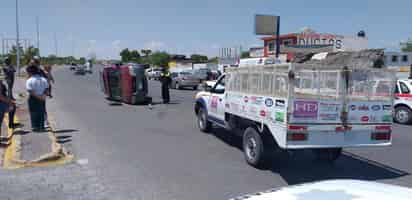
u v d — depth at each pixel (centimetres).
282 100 564
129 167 633
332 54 907
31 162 629
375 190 214
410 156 771
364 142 607
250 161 663
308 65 563
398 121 1293
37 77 890
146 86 1658
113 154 720
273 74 591
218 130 1014
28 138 803
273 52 4588
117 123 1105
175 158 705
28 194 494
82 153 720
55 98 1881
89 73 6375
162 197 493
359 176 618
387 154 788
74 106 1537
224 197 498
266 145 632
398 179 602
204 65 5831
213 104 891
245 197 222
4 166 619
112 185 537
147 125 1082
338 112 584
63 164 640
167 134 948
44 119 934
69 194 498
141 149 770
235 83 731
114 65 1820
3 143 775
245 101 684
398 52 3828
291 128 556
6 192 500
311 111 567
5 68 1325
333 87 588
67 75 5478
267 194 217
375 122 611
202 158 710
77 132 936
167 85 1731
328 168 666
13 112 920
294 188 224
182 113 1373
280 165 677
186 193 511
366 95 605
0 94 775
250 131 659
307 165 684
